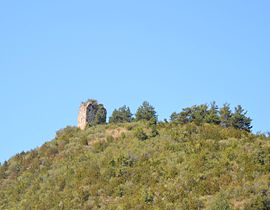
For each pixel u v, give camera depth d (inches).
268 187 4928.6
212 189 5027.1
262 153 5423.2
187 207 4815.5
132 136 6274.6
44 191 5684.1
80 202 5300.2
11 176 6259.8
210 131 6048.2
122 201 5118.1
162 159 5644.7
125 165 5679.1
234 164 5364.2
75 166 5930.1
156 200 5000.0
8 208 5644.7
